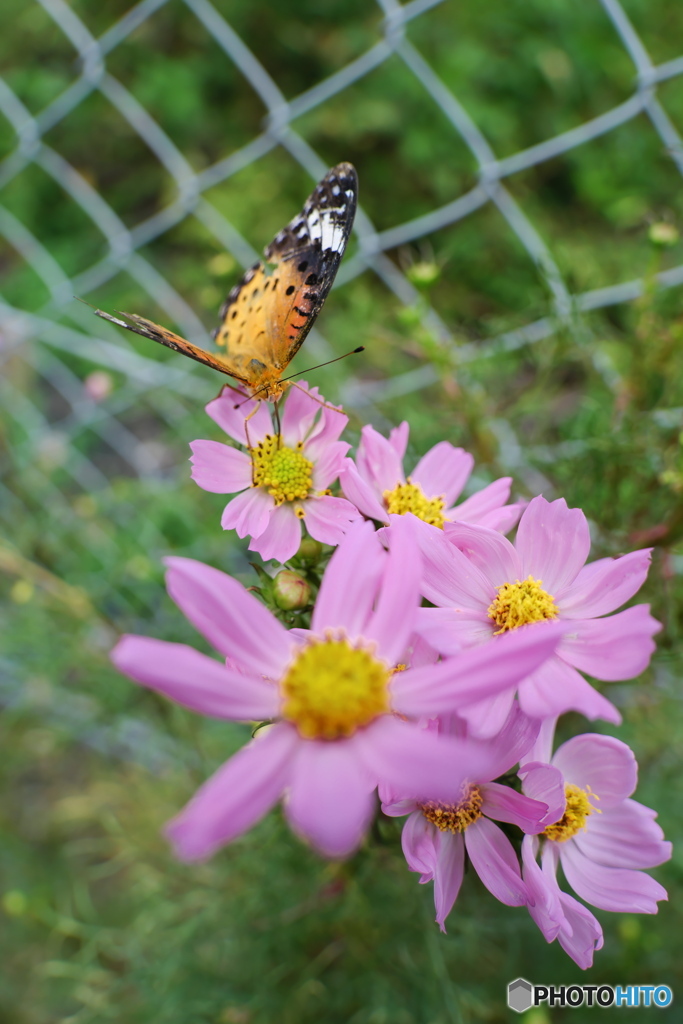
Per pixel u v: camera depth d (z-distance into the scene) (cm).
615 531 22
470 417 23
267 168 45
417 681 13
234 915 26
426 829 15
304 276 18
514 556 15
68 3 50
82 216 48
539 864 16
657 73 23
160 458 40
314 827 12
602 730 23
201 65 49
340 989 26
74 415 43
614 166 42
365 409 26
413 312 23
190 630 27
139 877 30
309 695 13
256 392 18
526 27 45
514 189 42
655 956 25
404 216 44
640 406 22
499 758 14
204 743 30
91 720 31
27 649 32
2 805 38
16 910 28
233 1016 26
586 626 14
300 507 17
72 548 31
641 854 16
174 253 46
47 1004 33
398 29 26
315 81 48
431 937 22
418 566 14
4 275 48
